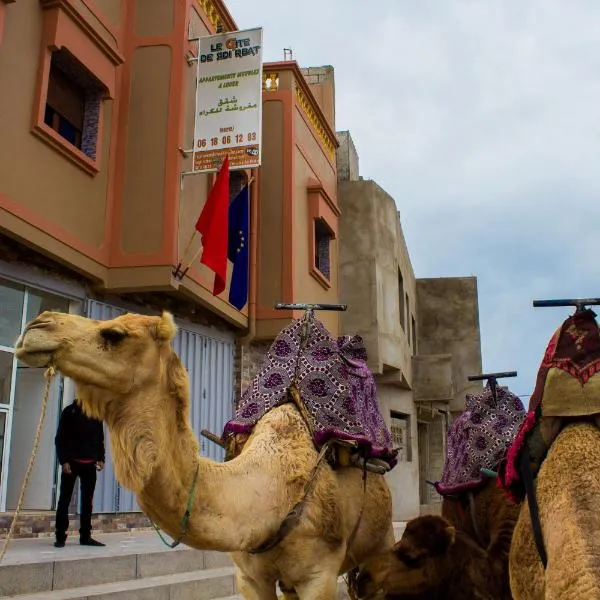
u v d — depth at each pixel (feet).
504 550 17.29
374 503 17.52
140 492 10.94
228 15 41.68
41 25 30.60
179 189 34.94
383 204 60.54
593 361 11.70
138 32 36.35
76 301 33.24
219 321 43.45
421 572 15.83
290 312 44.98
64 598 18.75
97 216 33.55
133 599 20.35
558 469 11.07
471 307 84.23
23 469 32.86
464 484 21.27
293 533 13.87
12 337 30.37
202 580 22.98
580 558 9.50
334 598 14.32
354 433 15.88
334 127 62.39
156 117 35.29
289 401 16.03
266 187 47.14
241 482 13.11
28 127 29.40
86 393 10.95
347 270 57.93
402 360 60.23
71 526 30.86
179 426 11.63
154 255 33.88
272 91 48.37
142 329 11.19
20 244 30.19
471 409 22.77
